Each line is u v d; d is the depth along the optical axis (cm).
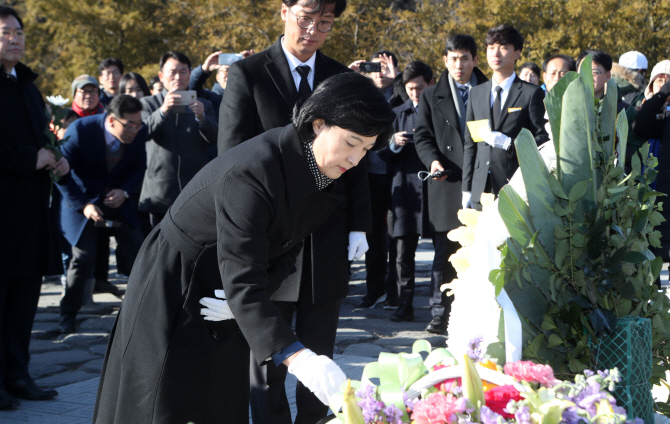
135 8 2333
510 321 174
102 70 847
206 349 196
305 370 174
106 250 670
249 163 190
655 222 207
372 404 143
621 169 193
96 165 543
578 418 133
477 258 185
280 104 297
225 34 2092
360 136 184
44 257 382
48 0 2200
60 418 345
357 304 639
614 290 189
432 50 2019
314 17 291
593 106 193
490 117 484
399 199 554
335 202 205
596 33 2072
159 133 594
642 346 182
